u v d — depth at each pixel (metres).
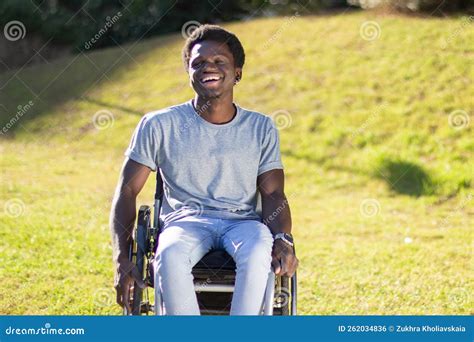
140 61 19.03
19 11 21.02
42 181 12.88
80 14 21.66
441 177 12.18
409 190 12.16
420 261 8.83
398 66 15.73
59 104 17.77
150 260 5.07
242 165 5.26
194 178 5.24
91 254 8.85
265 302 4.82
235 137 5.27
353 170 13.08
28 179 12.99
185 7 20.78
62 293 7.50
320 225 10.60
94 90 18.02
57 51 21.36
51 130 16.50
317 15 19.16
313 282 8.09
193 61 5.25
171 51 19.20
